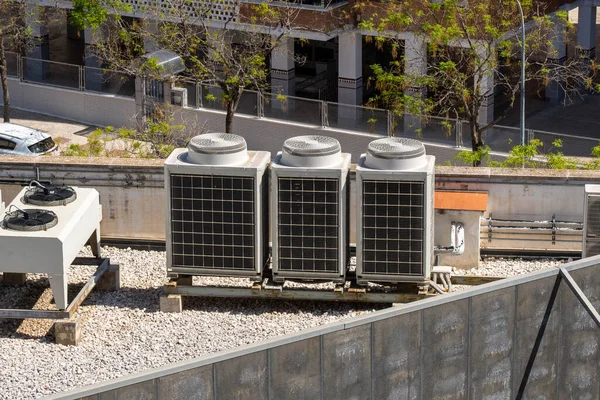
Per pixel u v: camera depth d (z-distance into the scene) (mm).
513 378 15641
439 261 21359
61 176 22516
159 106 44188
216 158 19625
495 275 20844
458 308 15070
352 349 14602
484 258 21969
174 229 19984
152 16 41875
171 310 20188
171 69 42438
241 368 14023
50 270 19281
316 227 19672
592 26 47906
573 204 21781
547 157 29656
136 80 45031
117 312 20328
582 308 15727
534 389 15742
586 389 16141
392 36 41156
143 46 46562
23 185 22453
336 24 43906
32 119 47781
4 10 46031
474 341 15258
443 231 21203
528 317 15516
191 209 19844
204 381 13836
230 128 39594
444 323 15039
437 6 37156
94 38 43219
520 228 21859
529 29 42719
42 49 50438
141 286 21234
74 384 18047
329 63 48156
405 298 19891
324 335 14391
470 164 36281
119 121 46906
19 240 19188
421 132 41969
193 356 18828
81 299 19844
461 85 36406
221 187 19656
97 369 18500
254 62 39188
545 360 15727
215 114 44688
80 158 22641
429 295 19906
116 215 22594
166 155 33531
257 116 44656
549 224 21781
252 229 19812
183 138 41000
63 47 54562
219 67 44188
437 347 15078
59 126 47031
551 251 21891
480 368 15398
